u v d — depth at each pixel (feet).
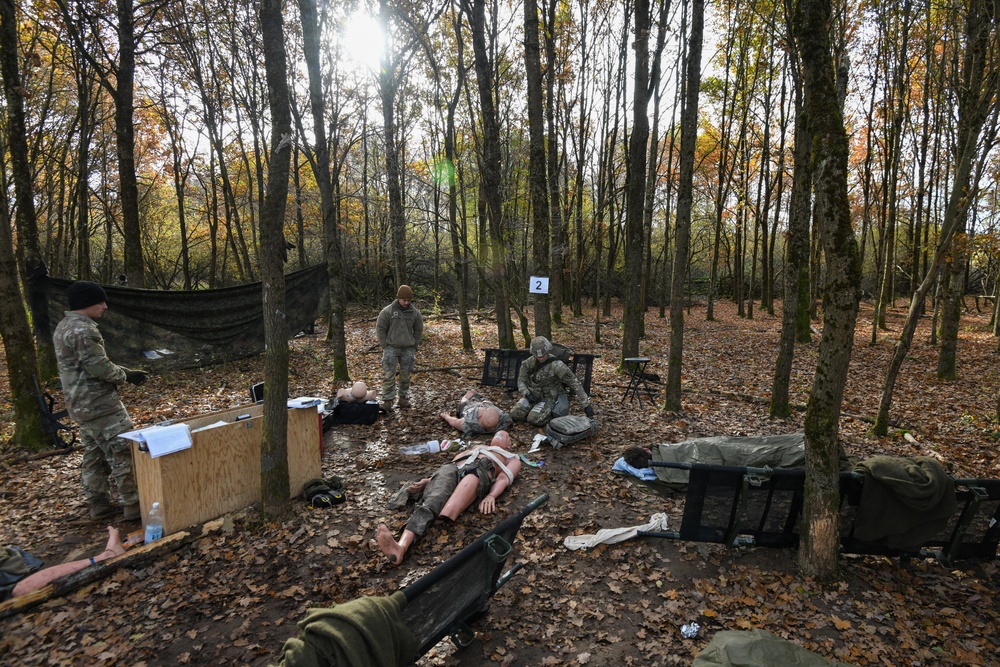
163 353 30.89
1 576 11.23
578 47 59.62
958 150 34.96
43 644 9.86
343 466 18.29
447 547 13.00
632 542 13.29
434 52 48.85
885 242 58.54
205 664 9.44
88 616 10.63
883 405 21.29
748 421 23.30
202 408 24.93
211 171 54.13
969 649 9.53
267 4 12.72
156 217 70.85
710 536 12.57
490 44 43.98
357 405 22.84
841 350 10.78
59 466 17.69
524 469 17.67
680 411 24.56
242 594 11.39
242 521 14.17
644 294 68.08
